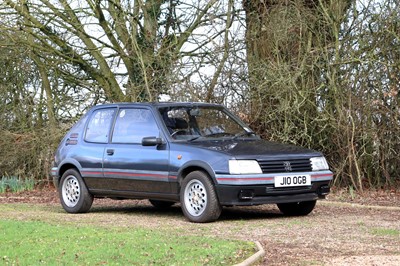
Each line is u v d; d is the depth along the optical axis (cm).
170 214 1404
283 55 1847
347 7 1797
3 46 2119
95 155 1399
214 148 1247
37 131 2169
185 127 1329
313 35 1845
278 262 839
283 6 1839
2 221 1189
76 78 2169
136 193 1339
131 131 1363
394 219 1264
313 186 1269
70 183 1440
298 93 1786
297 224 1193
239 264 791
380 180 1828
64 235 1012
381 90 1762
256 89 1850
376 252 908
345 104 1781
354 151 1780
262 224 1198
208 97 1897
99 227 1135
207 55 1934
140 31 2064
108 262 812
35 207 1580
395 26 1755
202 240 969
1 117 2242
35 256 850
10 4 2059
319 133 1828
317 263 826
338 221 1237
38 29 2123
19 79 2242
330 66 1773
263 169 1222
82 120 1466
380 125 1780
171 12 2067
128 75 2078
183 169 1257
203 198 1227
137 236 1004
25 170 2212
